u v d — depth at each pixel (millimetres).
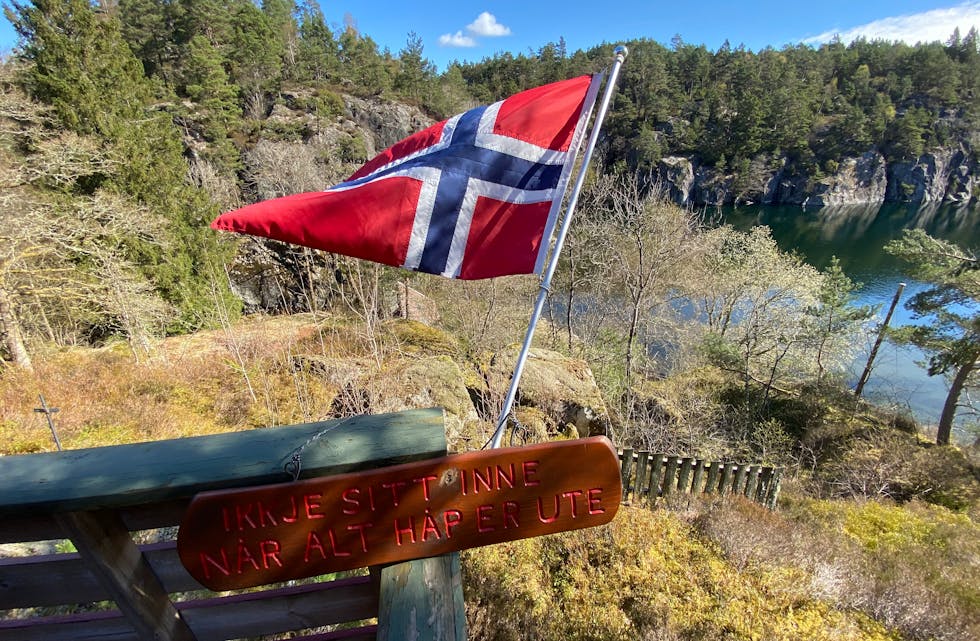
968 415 18328
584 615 4184
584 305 21562
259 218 2268
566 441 1469
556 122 2592
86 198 13875
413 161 2543
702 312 21766
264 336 13414
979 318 14047
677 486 6797
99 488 1248
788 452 14219
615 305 19141
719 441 12523
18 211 11969
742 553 5137
